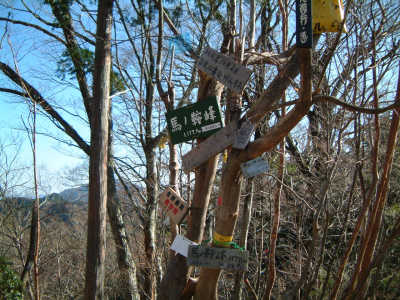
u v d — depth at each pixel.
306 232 8.77
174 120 3.88
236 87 3.36
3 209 14.70
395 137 5.04
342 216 7.63
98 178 6.05
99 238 5.91
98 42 6.49
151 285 8.40
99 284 5.82
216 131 3.68
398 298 7.36
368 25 5.66
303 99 3.01
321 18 3.53
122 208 11.02
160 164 10.12
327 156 6.18
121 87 10.42
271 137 3.17
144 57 9.25
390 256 7.59
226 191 3.43
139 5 9.11
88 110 9.88
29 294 9.32
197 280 4.25
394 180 7.66
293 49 4.15
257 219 9.28
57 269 15.50
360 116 5.73
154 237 9.31
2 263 8.86
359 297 5.40
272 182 8.06
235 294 6.56
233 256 3.32
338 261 7.68
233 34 4.70
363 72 5.67
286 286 9.25
